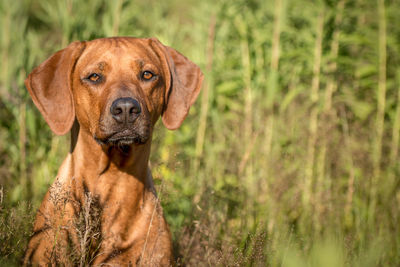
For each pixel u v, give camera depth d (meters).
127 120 3.79
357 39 7.23
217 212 5.37
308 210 5.91
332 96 7.46
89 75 4.02
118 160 3.97
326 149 6.80
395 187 6.25
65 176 4.21
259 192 6.10
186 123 7.34
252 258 4.38
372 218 5.71
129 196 4.07
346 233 5.55
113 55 4.05
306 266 2.23
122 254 3.97
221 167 6.54
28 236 3.93
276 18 7.42
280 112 7.15
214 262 4.52
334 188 6.36
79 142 4.14
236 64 7.70
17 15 8.03
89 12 7.37
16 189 5.88
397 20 7.39
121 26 7.13
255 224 5.28
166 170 5.70
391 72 7.60
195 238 4.98
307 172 6.61
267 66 7.59
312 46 7.34
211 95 7.31
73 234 3.80
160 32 7.32
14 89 6.54
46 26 9.05
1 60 7.64
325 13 7.30
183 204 5.61
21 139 6.49
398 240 5.21
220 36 7.47
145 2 7.79
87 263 3.82
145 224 4.14
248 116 7.12
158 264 3.97
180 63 4.66
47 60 4.23
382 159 7.08
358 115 7.37
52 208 3.89
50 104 4.16
